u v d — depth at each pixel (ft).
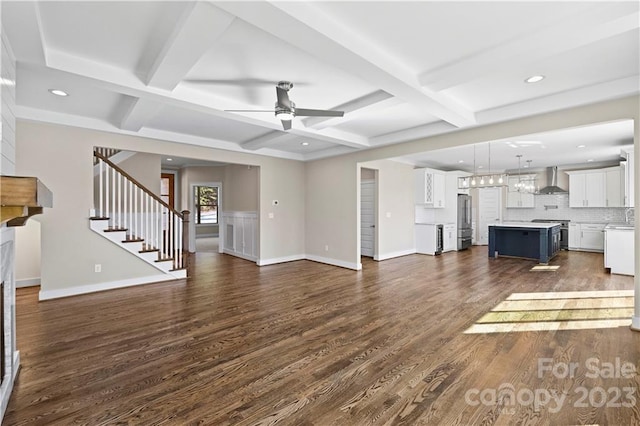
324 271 19.92
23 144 13.21
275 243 22.77
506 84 10.53
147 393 6.92
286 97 9.85
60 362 8.27
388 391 6.97
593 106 10.95
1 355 6.28
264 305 13.03
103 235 15.20
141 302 13.43
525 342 9.37
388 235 24.79
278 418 6.11
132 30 7.38
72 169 14.29
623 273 18.28
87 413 6.25
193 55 7.91
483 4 6.46
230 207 27.43
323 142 19.10
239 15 6.18
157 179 21.13
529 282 16.74
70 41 7.84
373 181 25.29
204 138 17.98
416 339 9.65
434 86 10.03
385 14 6.82
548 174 29.35
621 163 23.58
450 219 29.55
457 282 16.84
